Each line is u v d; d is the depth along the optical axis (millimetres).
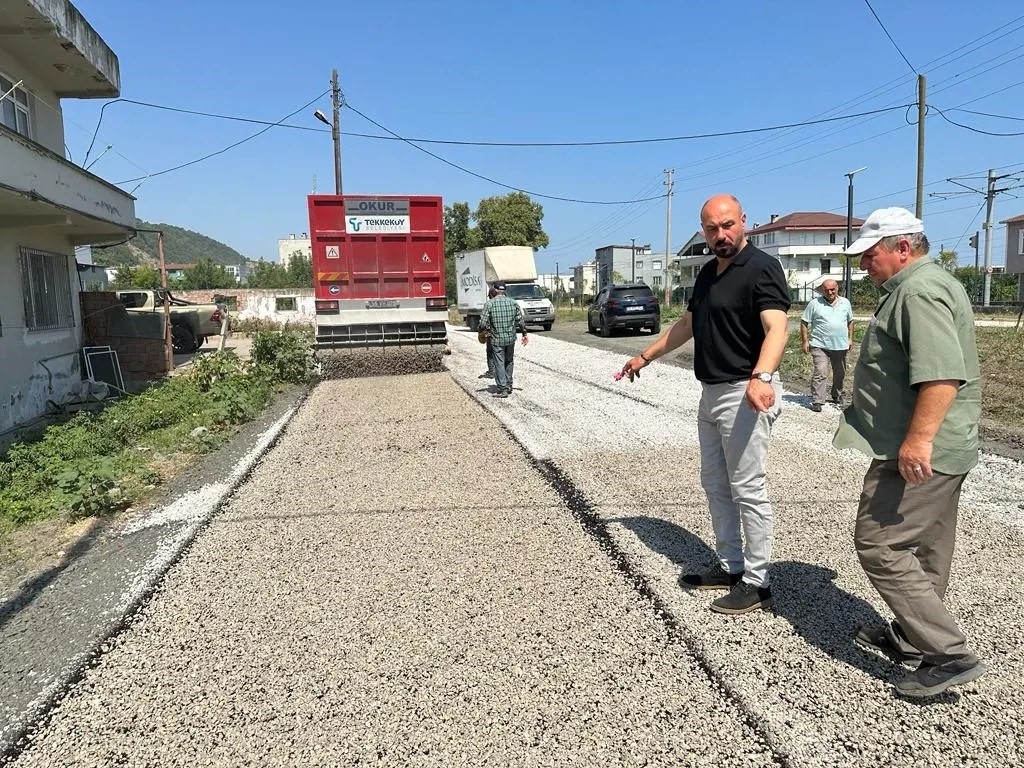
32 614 3922
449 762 2562
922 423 2578
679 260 66938
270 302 37781
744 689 2951
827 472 6145
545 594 3883
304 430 8578
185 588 4129
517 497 5617
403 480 6207
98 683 3174
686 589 3889
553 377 12844
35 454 7297
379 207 13117
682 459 6676
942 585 3064
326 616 3711
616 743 2641
